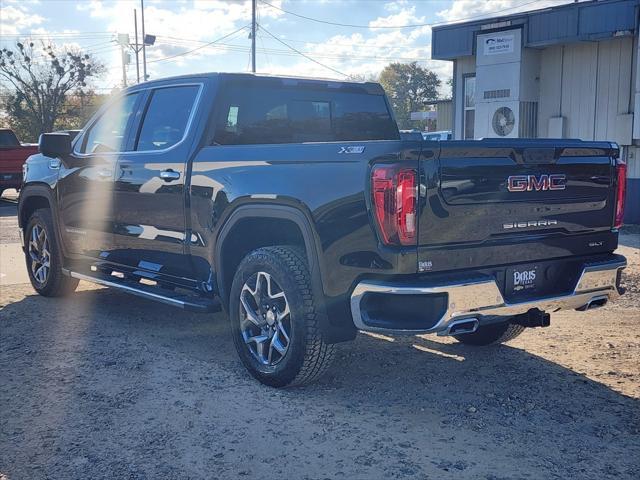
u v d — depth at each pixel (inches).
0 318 248.1
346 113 235.6
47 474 134.0
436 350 211.3
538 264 169.2
